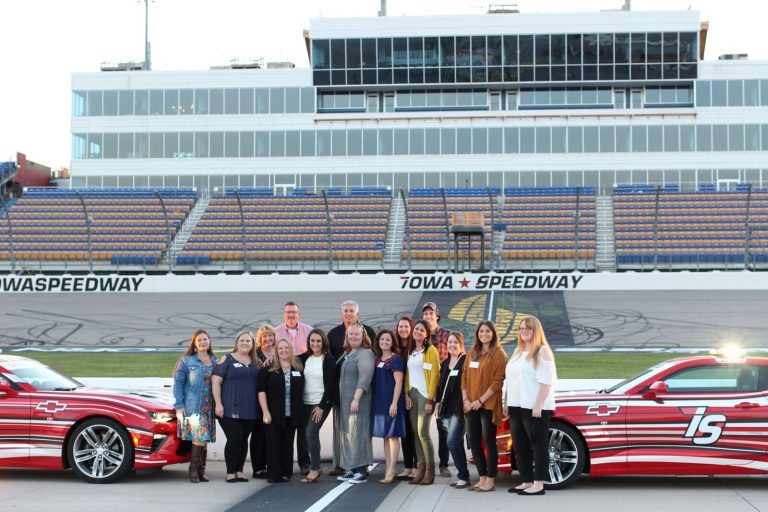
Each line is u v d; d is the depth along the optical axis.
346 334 11.20
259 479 11.34
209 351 11.34
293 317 12.79
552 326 33.53
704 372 10.55
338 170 54.06
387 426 10.91
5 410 11.15
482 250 41.56
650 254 43.12
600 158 52.72
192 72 55.12
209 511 9.03
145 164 55.19
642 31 52.22
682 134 52.44
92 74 55.47
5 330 34.00
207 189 54.19
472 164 53.25
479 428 10.47
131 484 10.91
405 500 9.73
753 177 52.06
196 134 55.03
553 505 9.37
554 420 10.48
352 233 46.91
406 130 53.75
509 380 10.28
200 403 11.04
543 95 54.28
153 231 48.00
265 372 11.02
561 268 43.75
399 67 53.56
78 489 10.49
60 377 12.17
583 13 52.53
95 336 32.81
